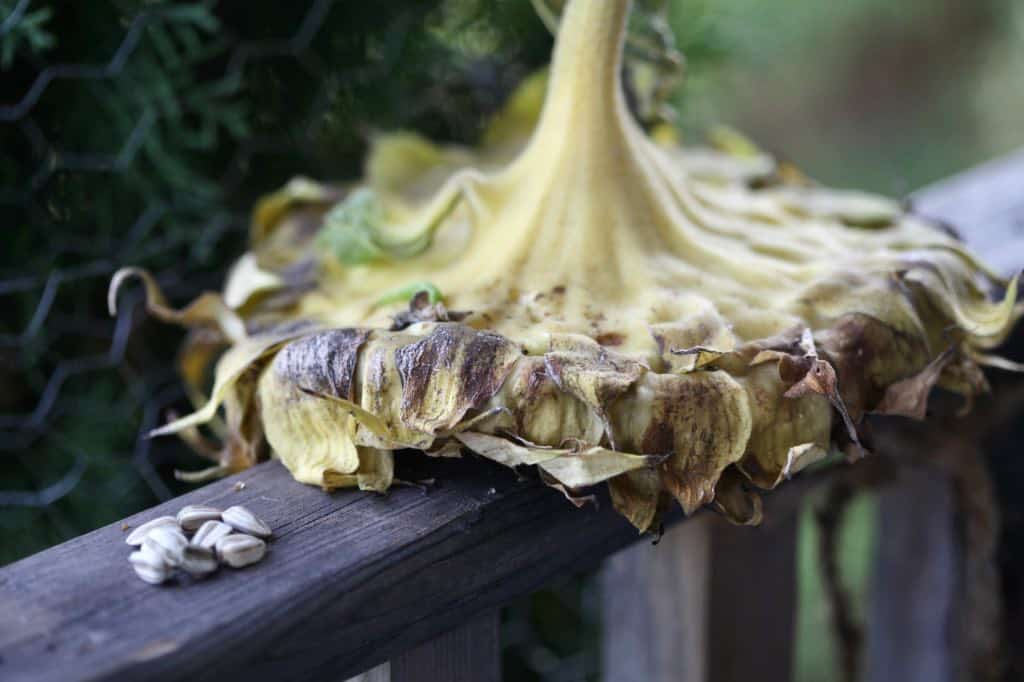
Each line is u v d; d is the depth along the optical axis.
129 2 0.80
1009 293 0.63
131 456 0.87
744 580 0.84
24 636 0.54
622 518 0.64
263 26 0.86
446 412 0.57
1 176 0.80
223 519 0.59
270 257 0.71
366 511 0.60
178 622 0.54
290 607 0.56
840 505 0.88
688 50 1.01
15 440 0.84
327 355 0.60
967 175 1.08
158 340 0.88
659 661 0.87
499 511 0.61
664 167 0.68
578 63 0.65
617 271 0.64
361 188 0.74
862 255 0.66
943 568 0.91
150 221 0.84
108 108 0.81
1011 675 0.92
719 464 0.58
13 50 0.76
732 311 0.62
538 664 1.07
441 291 0.64
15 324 0.83
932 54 3.02
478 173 0.66
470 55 0.97
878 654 1.00
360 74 0.90
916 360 0.62
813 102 2.91
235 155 0.87
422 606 0.59
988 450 0.90
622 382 0.57
